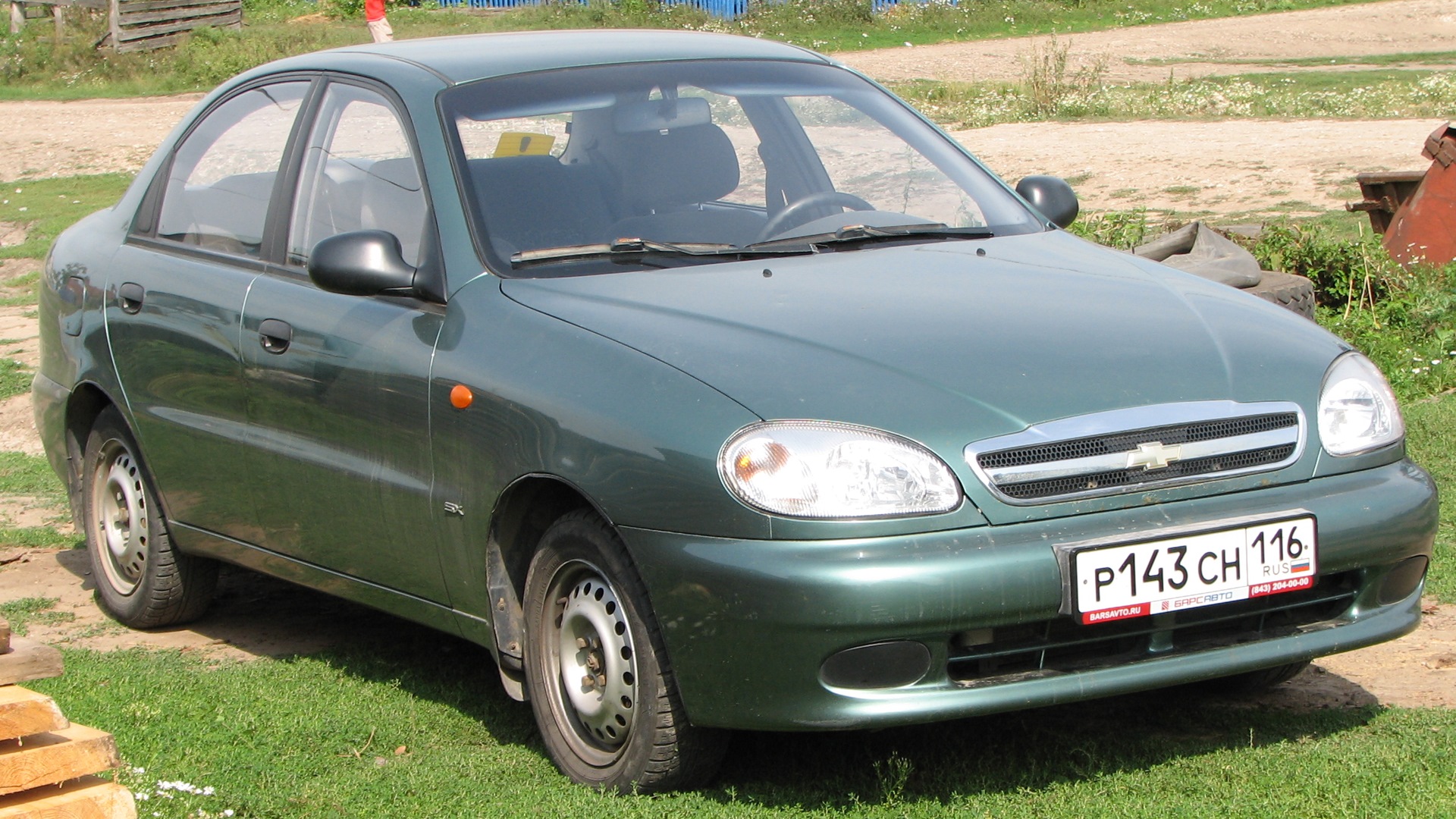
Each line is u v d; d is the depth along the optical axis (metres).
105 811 3.18
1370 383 4.04
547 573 4.02
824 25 38.75
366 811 3.87
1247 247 10.27
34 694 3.17
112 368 5.66
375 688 4.93
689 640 3.57
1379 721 4.17
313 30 36.53
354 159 4.90
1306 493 3.78
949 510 3.47
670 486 3.57
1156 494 3.64
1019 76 29.91
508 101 4.80
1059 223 5.28
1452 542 5.71
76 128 25.98
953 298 4.11
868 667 3.43
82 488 6.12
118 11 34.09
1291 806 3.61
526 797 3.89
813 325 3.88
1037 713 4.39
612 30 5.66
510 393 3.99
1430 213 10.23
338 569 4.82
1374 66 30.27
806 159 4.98
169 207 5.68
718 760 3.82
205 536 5.43
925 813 3.68
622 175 4.69
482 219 4.45
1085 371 3.73
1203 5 43.22
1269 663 3.76
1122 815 3.60
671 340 3.85
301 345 4.71
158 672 5.16
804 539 3.43
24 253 16.06
